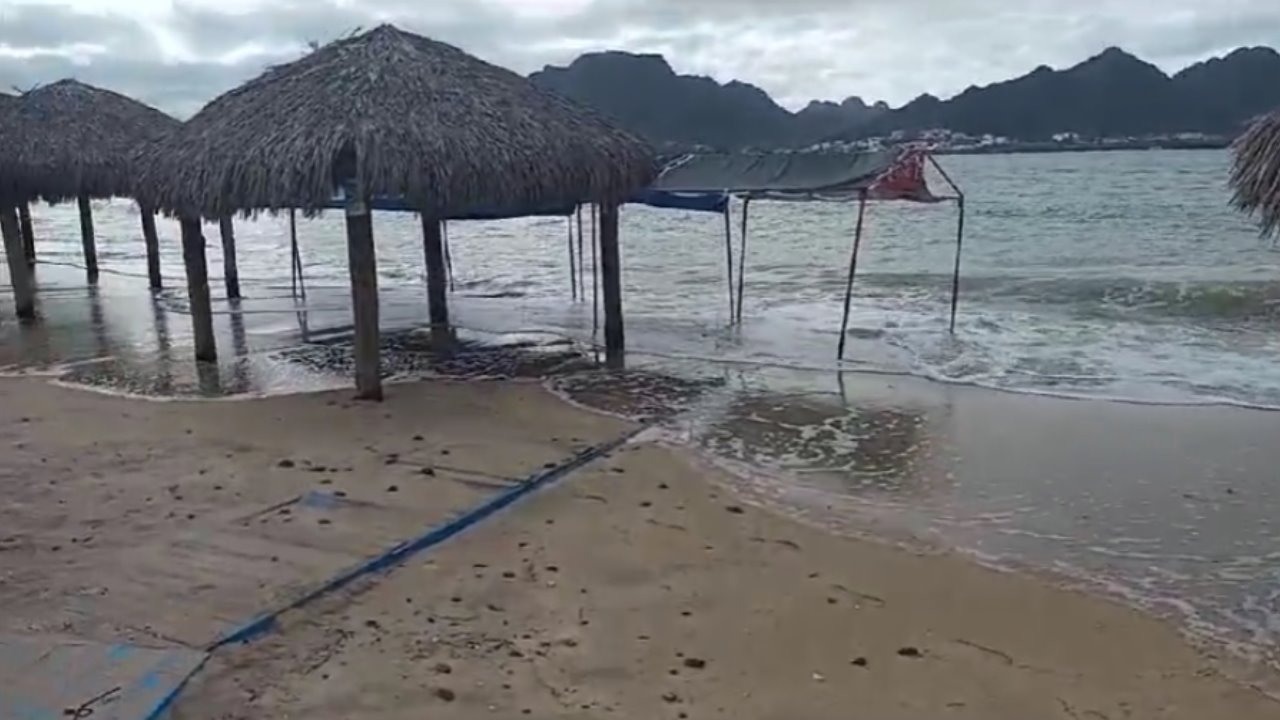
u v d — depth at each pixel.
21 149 13.18
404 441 7.54
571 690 3.97
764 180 12.87
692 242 23.38
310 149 8.48
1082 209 25.78
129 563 5.12
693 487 6.68
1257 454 7.38
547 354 11.41
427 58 9.67
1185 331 12.30
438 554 5.35
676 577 5.16
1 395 9.09
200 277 10.59
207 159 9.17
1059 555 5.63
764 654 4.35
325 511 5.93
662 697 3.94
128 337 12.46
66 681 3.86
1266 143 5.58
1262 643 4.59
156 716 3.61
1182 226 22.38
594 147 10.10
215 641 4.24
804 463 7.33
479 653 4.25
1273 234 5.93
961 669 4.27
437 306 13.56
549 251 23.25
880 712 3.88
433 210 11.88
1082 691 4.12
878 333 12.45
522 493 6.38
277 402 8.82
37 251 26.56
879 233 23.56
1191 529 6.02
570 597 4.86
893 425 8.33
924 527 6.05
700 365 10.71
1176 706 4.02
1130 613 4.89
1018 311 13.87
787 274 18.02
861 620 4.73
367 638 4.36
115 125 14.11
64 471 6.73
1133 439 7.82
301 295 16.55
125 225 37.44
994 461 7.36
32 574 4.97
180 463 6.92
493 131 9.20
